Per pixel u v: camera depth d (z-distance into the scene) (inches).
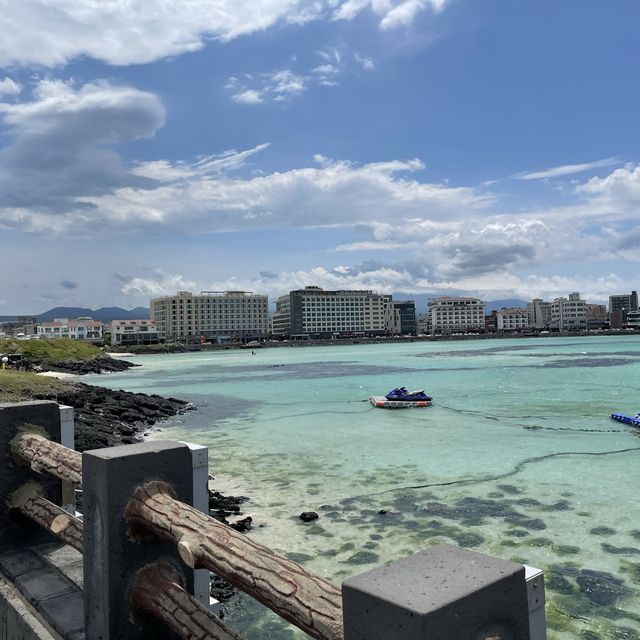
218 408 1529.3
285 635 353.4
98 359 3976.4
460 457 841.5
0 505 201.3
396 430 1087.6
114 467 136.2
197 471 170.2
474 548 497.0
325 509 611.5
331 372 2849.4
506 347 5905.5
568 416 1226.6
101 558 139.1
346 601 80.0
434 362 3508.9
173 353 7268.7
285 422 1227.9
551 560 469.7
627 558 470.3
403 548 499.8
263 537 531.2
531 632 100.3
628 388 1772.9
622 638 355.3
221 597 399.5
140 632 141.5
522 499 631.8
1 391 1393.9
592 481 698.8
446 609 70.9
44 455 181.9
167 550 145.1
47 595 171.5
